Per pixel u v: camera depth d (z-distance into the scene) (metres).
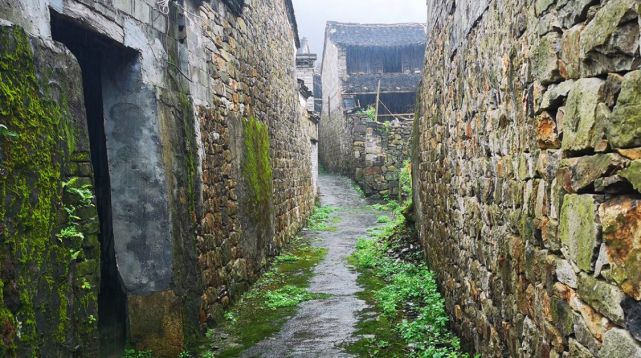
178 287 4.11
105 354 3.87
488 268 3.29
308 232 11.51
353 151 18.36
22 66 2.29
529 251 2.38
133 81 3.86
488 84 3.21
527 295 2.45
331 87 23.64
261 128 7.66
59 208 2.51
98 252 2.86
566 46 1.82
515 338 2.67
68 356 2.51
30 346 2.22
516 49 2.54
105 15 3.40
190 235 4.42
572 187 1.79
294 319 5.18
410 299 5.61
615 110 1.46
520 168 2.52
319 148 28.17
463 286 4.08
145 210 3.95
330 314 5.32
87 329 2.72
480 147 3.47
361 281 6.79
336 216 14.20
